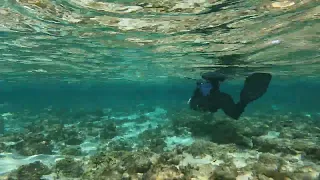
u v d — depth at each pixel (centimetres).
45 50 1459
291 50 1370
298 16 841
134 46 1320
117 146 1121
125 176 664
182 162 855
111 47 1356
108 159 806
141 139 1309
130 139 1315
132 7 778
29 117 2391
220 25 937
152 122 1966
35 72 2564
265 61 1669
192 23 918
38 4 782
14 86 5641
